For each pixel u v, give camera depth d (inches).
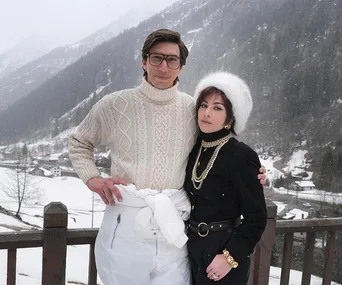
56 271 83.5
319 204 1392.7
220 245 67.3
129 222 68.4
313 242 106.7
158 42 67.9
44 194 1808.6
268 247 97.0
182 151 71.7
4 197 1600.6
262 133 2230.6
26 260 346.9
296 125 2215.8
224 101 67.3
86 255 406.0
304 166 1843.0
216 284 67.9
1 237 79.8
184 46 70.5
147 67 69.6
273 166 1899.6
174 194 70.2
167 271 69.3
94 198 1670.8
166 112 70.7
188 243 71.4
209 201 68.6
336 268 357.4
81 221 1296.8
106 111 71.4
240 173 65.0
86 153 75.2
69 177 2493.8
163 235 66.4
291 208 1373.0
